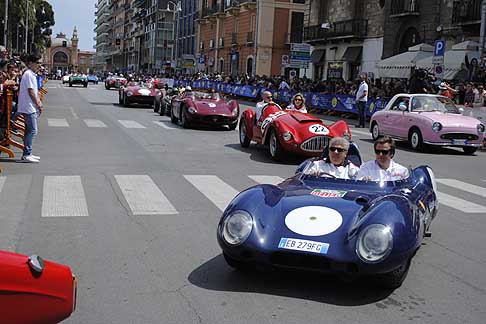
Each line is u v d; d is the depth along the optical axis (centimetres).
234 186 1012
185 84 5144
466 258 636
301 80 3578
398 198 525
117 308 470
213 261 596
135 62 12294
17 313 322
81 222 735
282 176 1139
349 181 604
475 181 1170
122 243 652
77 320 444
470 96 2016
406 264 512
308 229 494
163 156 1338
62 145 1460
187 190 959
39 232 685
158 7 9806
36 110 1180
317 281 540
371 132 1895
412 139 1653
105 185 976
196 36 7288
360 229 475
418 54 2688
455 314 475
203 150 1469
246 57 5541
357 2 3906
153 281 535
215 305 480
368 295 510
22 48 7575
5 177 1016
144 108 2938
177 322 445
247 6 5409
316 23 4466
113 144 1516
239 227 501
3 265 319
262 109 1456
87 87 5812
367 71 3759
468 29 2816
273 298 498
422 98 1716
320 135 1274
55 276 341
